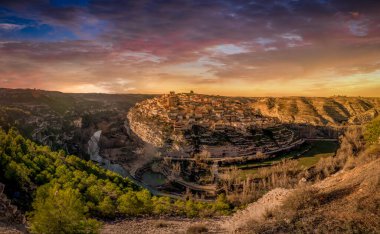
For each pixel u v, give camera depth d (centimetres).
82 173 8244
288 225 3400
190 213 7425
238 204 13200
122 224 5644
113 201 7081
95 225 3219
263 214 3934
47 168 7812
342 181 4681
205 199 16800
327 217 3381
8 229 3891
